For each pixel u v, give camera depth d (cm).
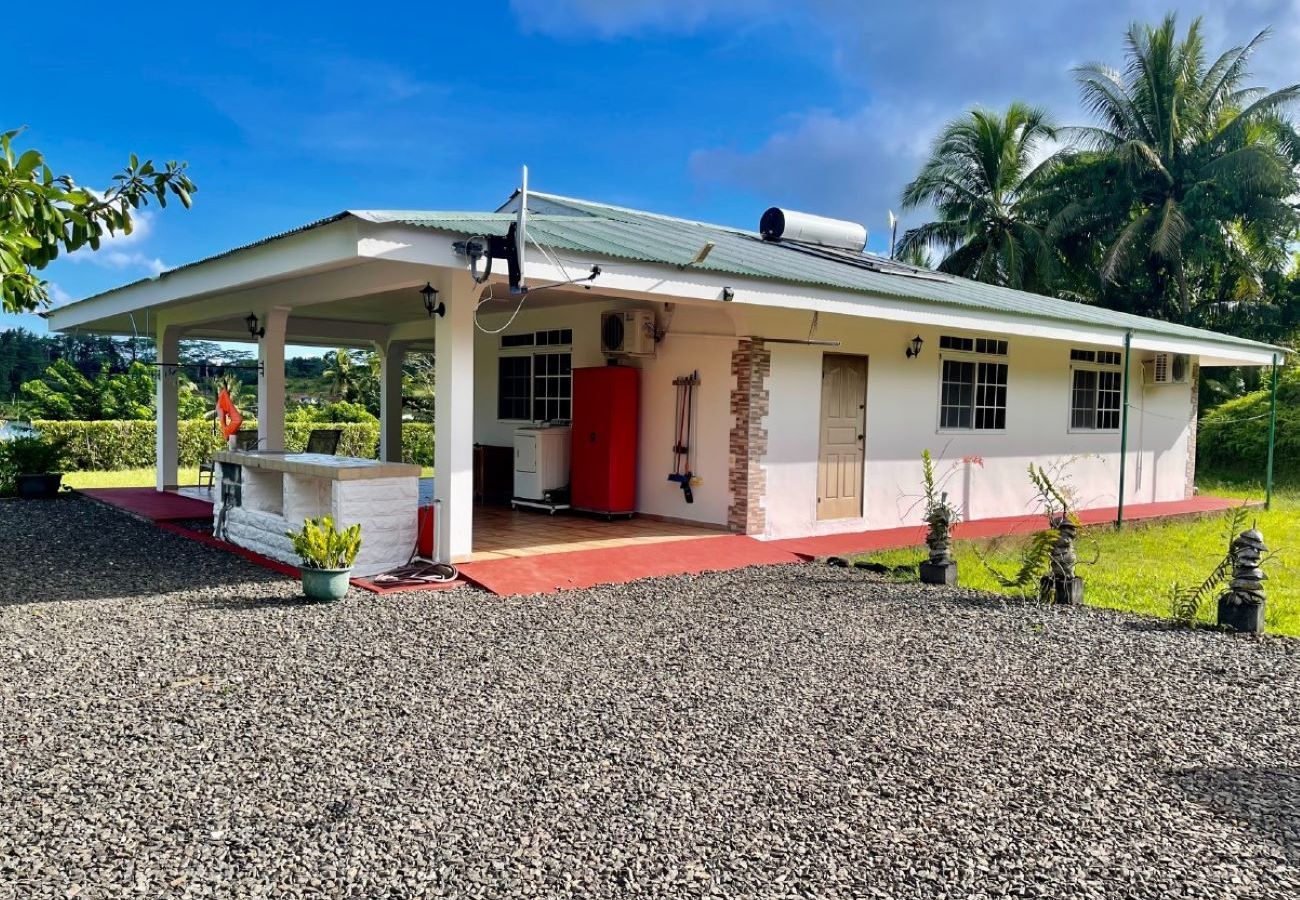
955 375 1209
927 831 327
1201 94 2589
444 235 657
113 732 403
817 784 366
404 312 1312
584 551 863
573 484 1118
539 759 384
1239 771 393
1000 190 2817
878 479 1113
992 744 418
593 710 448
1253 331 2452
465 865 293
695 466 1023
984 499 1254
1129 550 1091
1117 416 1479
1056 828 333
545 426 1157
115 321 1326
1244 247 2514
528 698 464
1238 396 2520
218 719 422
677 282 768
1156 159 2458
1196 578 888
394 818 325
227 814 325
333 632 580
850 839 319
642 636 598
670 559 858
